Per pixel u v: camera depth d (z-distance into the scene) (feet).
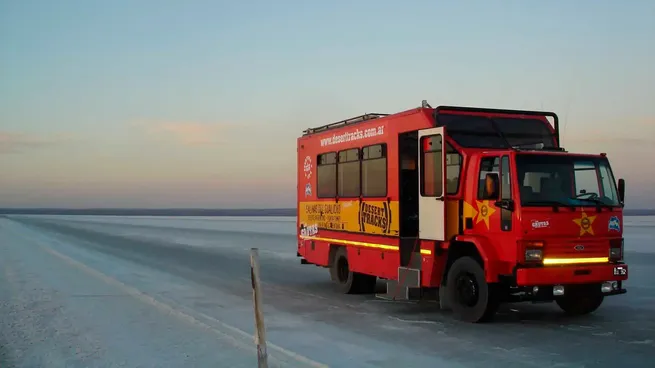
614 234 33.53
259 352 20.15
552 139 38.42
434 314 37.88
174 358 26.37
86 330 32.58
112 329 32.76
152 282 54.24
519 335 31.22
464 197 35.27
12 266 68.95
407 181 40.04
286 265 72.08
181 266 70.44
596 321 35.06
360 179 44.57
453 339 30.32
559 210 32.19
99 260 78.33
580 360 25.96
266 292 48.55
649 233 150.61
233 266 70.64
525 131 37.63
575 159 33.76
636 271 62.18
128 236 146.61
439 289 37.83
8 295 45.73
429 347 28.55
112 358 26.55
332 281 54.44
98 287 50.21
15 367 25.44
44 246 106.22
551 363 25.48
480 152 35.14
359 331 32.45
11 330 32.83
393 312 38.75
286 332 32.12
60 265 70.23
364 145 43.93
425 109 37.35
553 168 33.04
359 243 44.60
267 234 156.97
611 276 32.81
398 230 39.60
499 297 33.45
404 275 38.75
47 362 26.09
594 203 33.24
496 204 32.83
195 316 36.11
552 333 31.65
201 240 128.67
